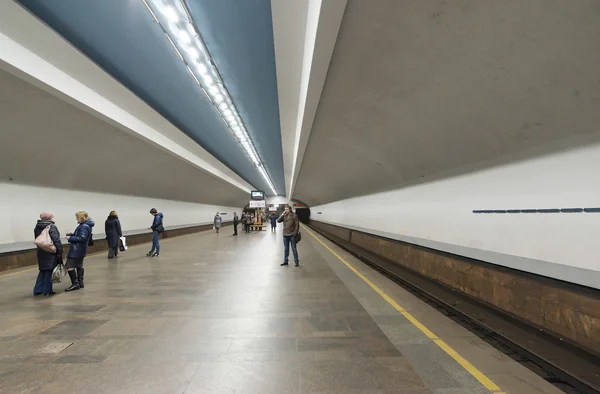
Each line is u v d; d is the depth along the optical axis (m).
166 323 4.09
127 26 5.52
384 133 6.22
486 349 3.37
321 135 8.06
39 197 8.80
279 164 18.88
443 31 3.14
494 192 4.73
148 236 15.81
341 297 5.39
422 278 7.20
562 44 2.59
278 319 4.24
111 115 7.40
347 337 3.64
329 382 2.65
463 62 3.39
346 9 3.21
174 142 11.89
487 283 4.95
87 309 4.68
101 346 3.37
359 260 10.06
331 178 14.48
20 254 8.20
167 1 4.63
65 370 2.85
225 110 9.07
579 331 3.31
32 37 5.07
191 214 23.05
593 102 2.85
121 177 11.95
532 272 4.00
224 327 3.94
